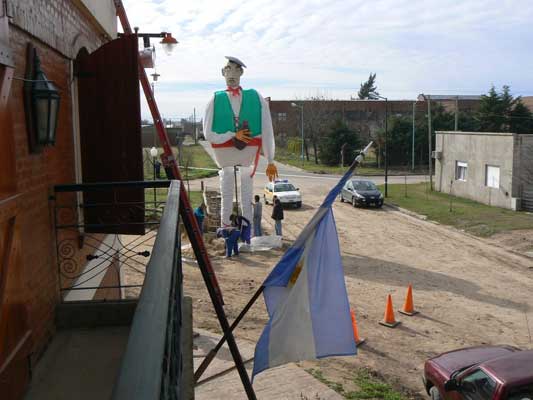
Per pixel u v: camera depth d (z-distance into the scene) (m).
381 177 48.44
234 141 18.61
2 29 3.55
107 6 8.70
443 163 35.28
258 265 17.28
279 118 71.19
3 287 3.33
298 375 9.23
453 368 8.26
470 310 13.26
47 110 4.41
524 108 56.69
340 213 28.36
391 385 9.21
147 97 8.84
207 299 13.68
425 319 12.55
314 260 6.11
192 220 7.00
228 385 8.68
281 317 6.00
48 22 5.07
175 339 2.55
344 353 5.98
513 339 11.41
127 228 6.38
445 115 58.19
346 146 56.91
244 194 19.42
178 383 2.62
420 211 28.33
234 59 18.45
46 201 4.98
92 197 6.40
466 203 30.62
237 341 10.70
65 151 5.85
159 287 1.81
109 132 6.42
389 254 19.48
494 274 16.77
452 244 21.16
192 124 85.00
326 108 65.88
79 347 4.70
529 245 20.41
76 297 6.04
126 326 5.25
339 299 6.07
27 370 3.87
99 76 6.39
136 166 6.42
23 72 4.31
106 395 3.79
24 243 4.16
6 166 3.57
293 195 29.95
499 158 28.88
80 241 6.25
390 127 56.91
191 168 50.41
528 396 6.73
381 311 13.06
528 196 27.70
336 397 8.45
